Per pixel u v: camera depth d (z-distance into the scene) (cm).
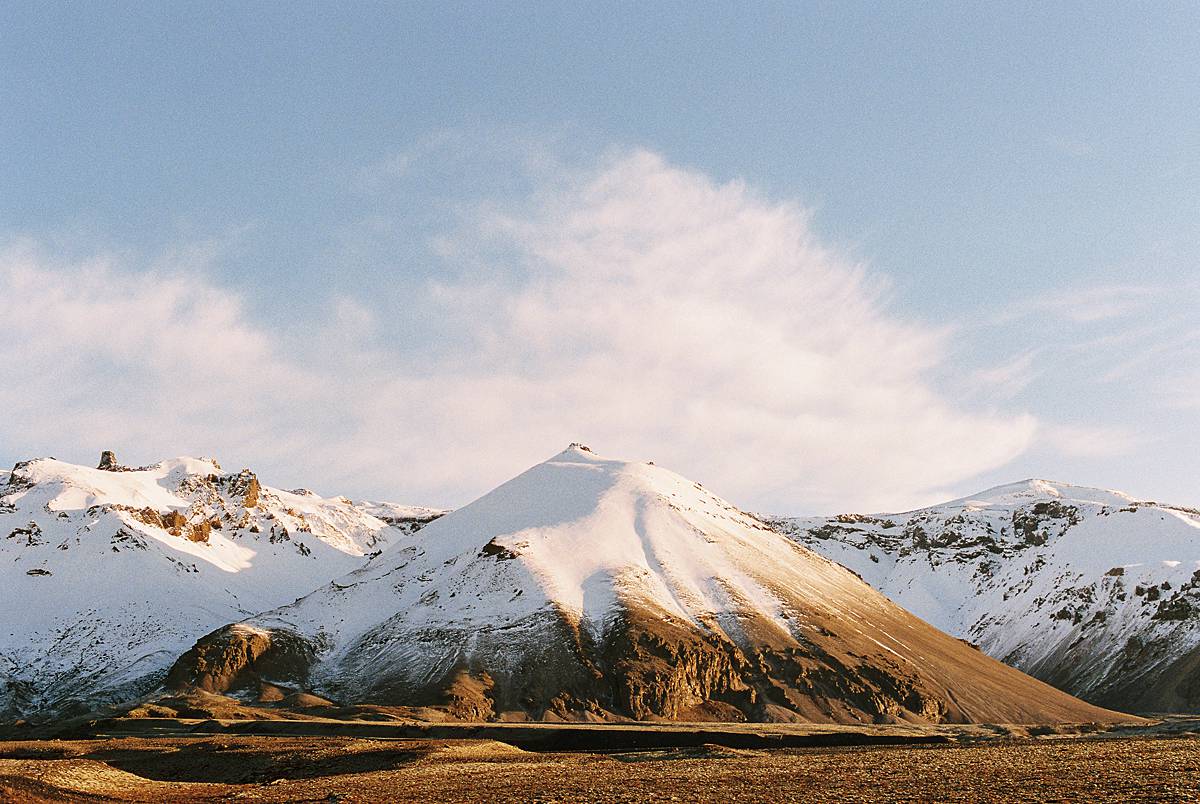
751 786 7888
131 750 11194
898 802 6681
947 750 11681
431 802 7044
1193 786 6962
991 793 7000
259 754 10619
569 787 7912
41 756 10919
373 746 11100
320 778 8931
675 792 7544
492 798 7244
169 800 7338
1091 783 7356
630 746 13825
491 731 14425
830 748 12731
